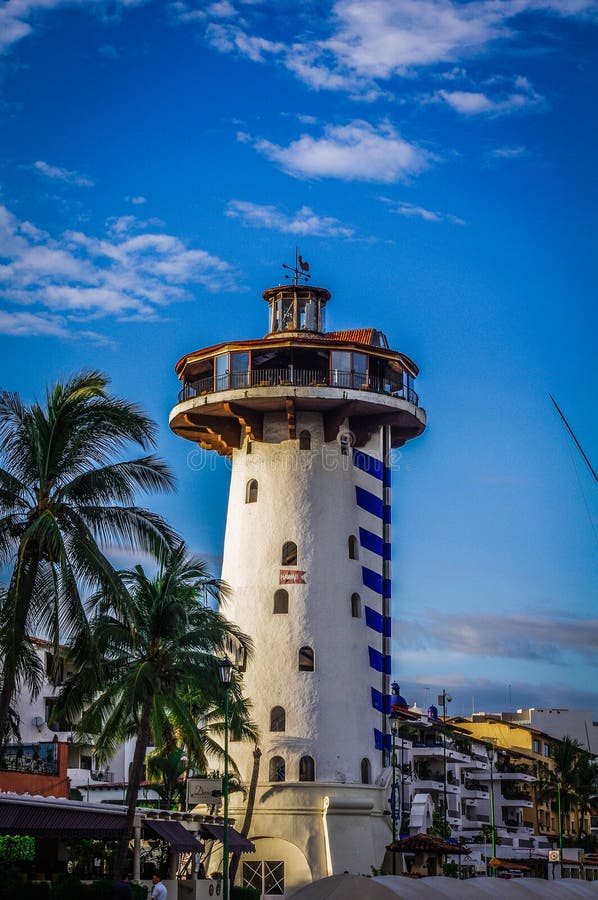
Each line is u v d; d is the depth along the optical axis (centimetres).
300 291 7112
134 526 3794
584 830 13025
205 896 5334
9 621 3541
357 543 6869
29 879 4466
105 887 4078
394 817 6638
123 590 3697
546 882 3148
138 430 3750
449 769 10031
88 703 4866
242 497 6888
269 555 6706
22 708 6762
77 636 3669
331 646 6594
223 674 4903
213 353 6844
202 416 6925
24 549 3575
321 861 6284
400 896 2228
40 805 4406
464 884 2759
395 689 9569
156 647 4769
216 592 5003
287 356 6788
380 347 6844
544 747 13050
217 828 5862
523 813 11894
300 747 6425
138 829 4938
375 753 6669
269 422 6906
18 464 3703
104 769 8000
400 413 6862
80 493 3744
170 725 5478
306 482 6775
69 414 3691
